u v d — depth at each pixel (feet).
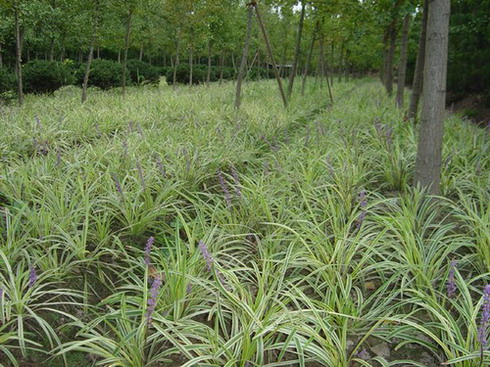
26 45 61.11
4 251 9.28
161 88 54.34
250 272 10.28
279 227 11.26
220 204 12.69
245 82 66.39
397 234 10.09
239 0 58.95
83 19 50.96
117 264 10.59
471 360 7.04
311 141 20.03
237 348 7.22
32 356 7.54
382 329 8.21
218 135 20.22
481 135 21.47
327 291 9.01
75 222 10.72
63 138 20.90
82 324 7.68
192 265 8.89
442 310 7.72
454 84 51.34
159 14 61.72
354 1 39.34
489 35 42.27
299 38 40.19
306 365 7.69
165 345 7.89
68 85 47.32
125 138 18.80
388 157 16.93
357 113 29.48
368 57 106.32
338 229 10.77
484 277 9.65
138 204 12.52
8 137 18.84
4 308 7.73
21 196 12.88
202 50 73.26
